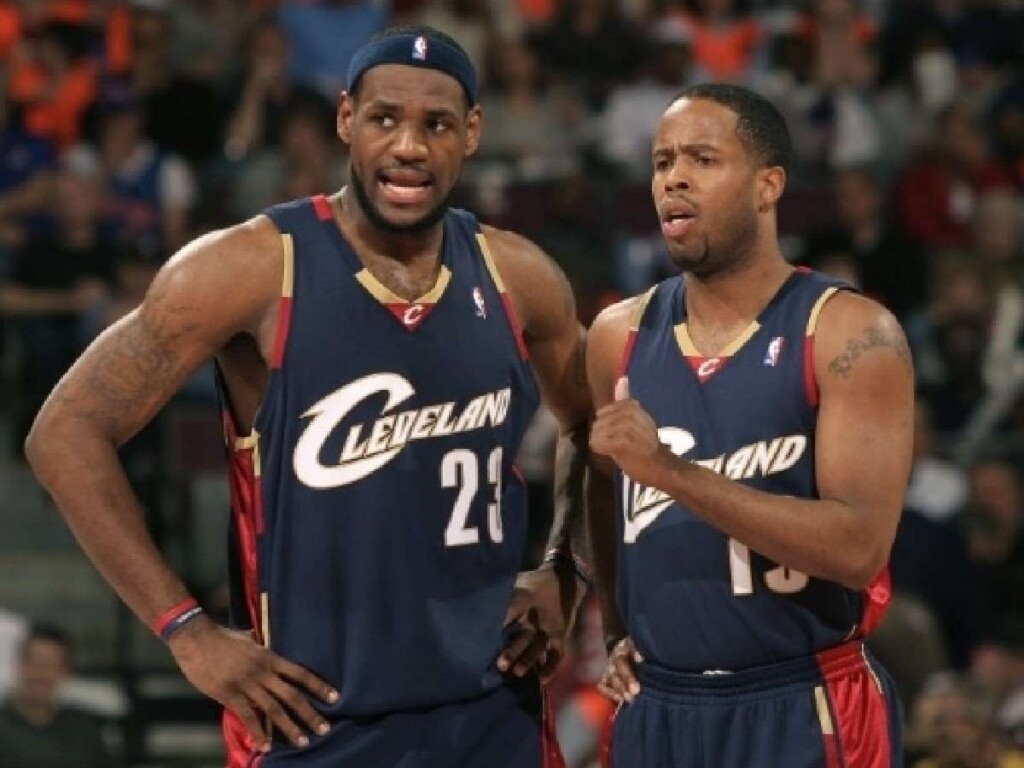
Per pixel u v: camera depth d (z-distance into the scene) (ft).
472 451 43.24
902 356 42.06
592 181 117.29
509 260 44.55
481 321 43.47
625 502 43.86
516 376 43.98
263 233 42.57
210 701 91.91
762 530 40.55
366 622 42.78
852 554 41.09
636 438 39.93
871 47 140.15
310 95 121.08
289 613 42.88
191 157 119.14
